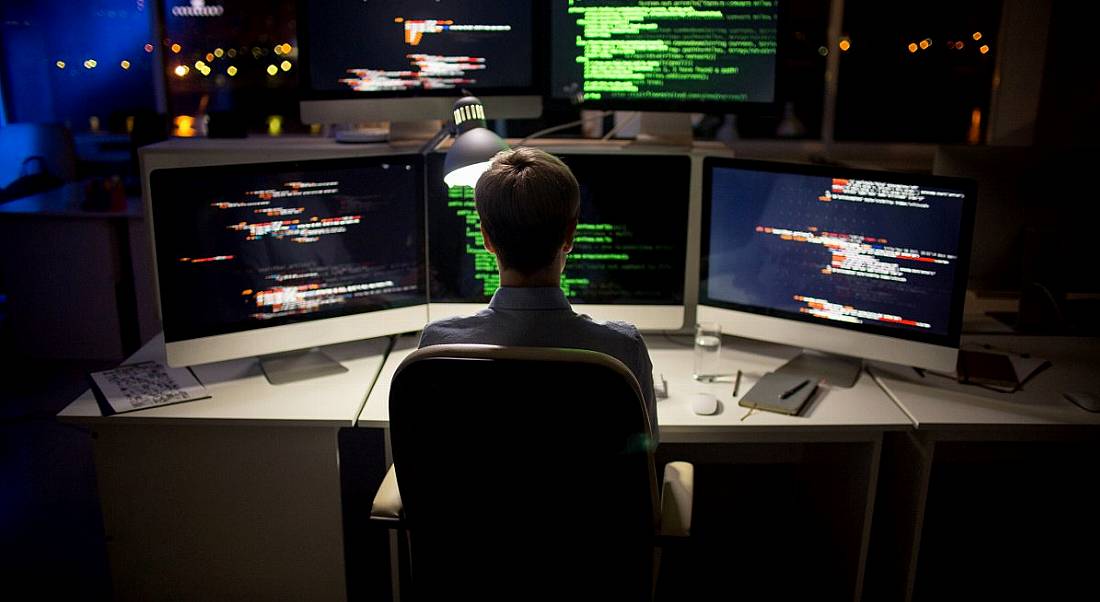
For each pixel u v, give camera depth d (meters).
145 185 2.50
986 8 4.96
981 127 5.08
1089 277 2.48
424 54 2.47
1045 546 2.62
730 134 5.07
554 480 1.27
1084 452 2.74
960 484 2.95
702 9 2.37
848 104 5.35
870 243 2.10
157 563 2.14
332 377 2.18
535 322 1.35
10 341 4.23
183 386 2.10
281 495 2.08
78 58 5.33
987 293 2.68
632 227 2.28
